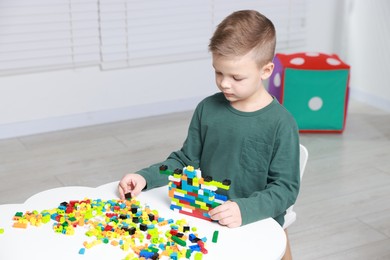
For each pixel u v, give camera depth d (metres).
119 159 2.85
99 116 3.33
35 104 3.15
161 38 3.35
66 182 2.59
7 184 2.57
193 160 1.45
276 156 1.31
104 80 3.29
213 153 1.40
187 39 3.43
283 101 3.14
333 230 2.22
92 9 3.11
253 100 1.34
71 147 2.99
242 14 1.26
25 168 2.74
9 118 3.11
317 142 3.07
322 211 2.36
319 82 3.10
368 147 3.02
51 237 1.13
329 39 3.85
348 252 2.07
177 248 1.08
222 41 1.21
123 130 3.24
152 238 1.12
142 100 3.43
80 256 1.06
